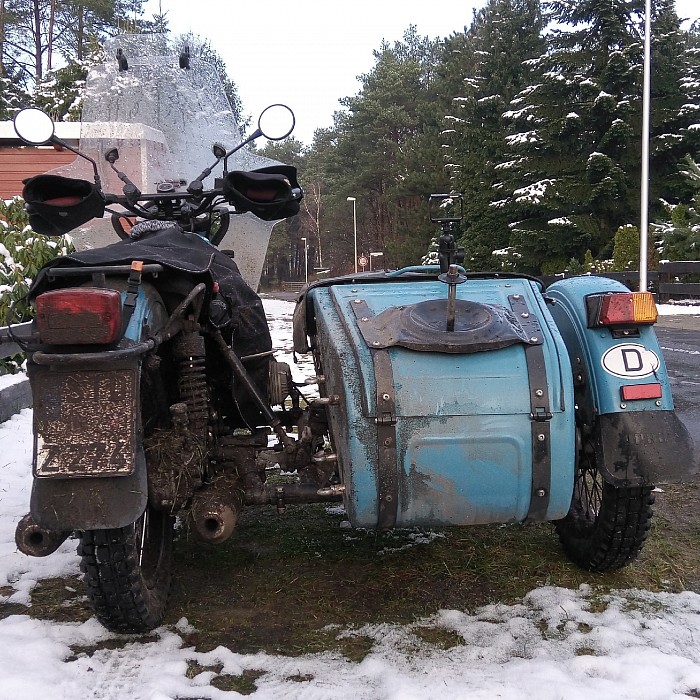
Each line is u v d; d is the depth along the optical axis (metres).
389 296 2.73
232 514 2.54
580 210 25.70
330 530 3.69
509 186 27.52
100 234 4.10
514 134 27.91
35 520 2.10
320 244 64.19
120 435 2.09
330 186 57.81
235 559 3.32
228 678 2.36
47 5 37.44
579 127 25.16
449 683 2.27
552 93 26.02
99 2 35.66
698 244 18.95
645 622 2.64
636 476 2.56
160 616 2.71
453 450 2.41
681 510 3.88
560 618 2.69
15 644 2.56
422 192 38.62
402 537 3.55
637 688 2.21
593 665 2.35
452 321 2.46
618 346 2.66
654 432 2.58
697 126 24.19
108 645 2.58
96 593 2.42
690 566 3.15
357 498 2.43
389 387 2.40
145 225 3.12
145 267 2.33
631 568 3.12
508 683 2.26
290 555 3.35
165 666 2.41
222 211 3.76
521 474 2.44
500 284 2.81
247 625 2.71
